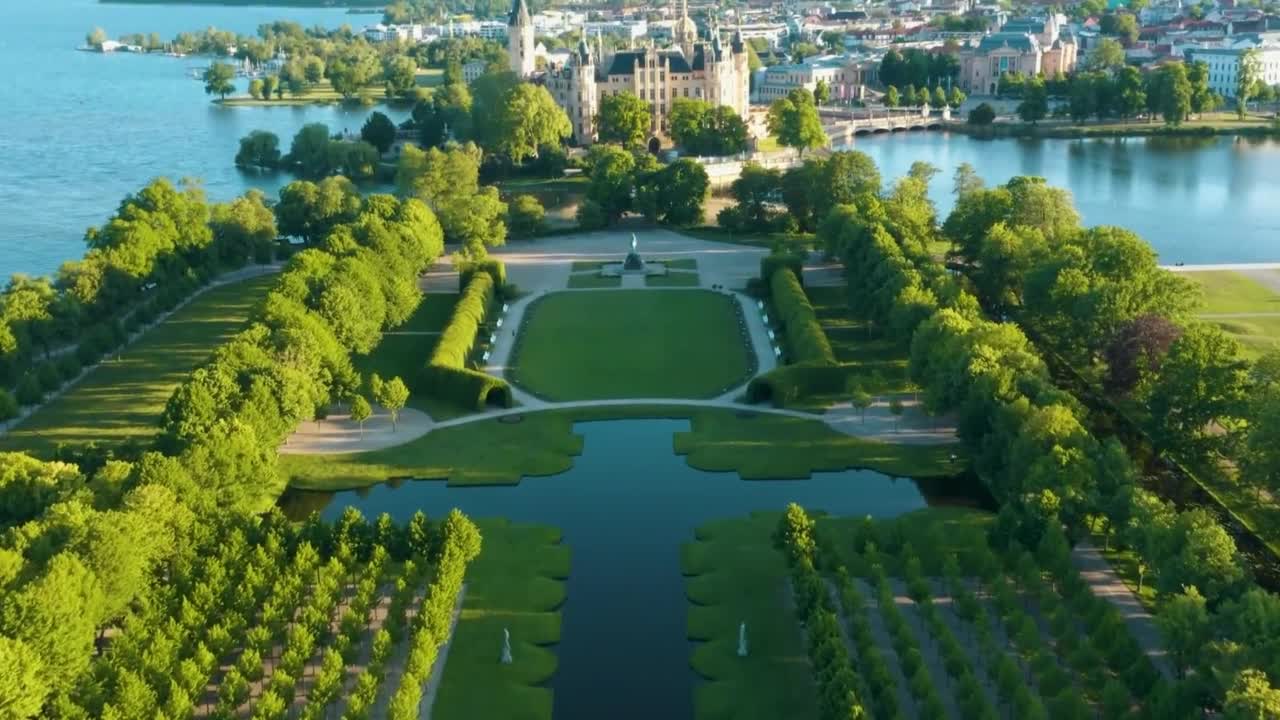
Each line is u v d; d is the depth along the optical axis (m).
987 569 184.75
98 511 183.62
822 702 155.75
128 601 171.12
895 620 170.88
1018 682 156.25
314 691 157.25
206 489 199.50
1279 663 138.88
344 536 193.00
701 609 190.38
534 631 184.62
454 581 183.25
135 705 148.62
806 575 179.00
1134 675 154.00
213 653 166.88
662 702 169.62
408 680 156.12
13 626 151.62
